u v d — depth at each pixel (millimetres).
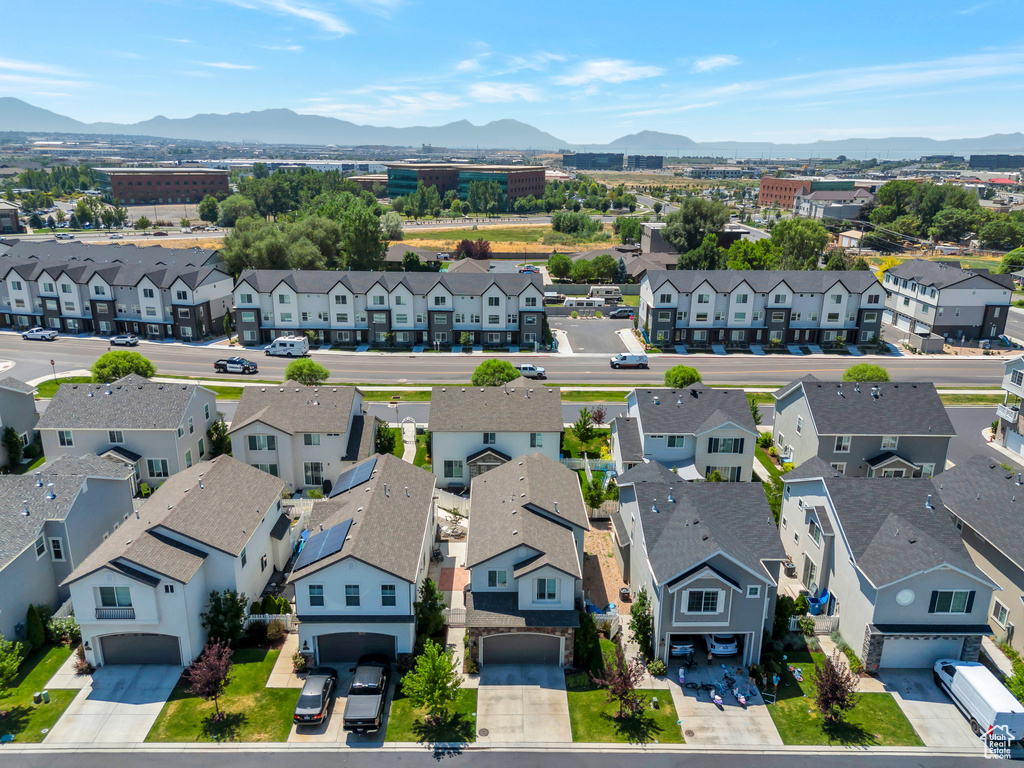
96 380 67250
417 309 96500
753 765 29141
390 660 35250
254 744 29984
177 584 33375
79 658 35062
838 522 37844
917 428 52375
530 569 34312
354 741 30219
